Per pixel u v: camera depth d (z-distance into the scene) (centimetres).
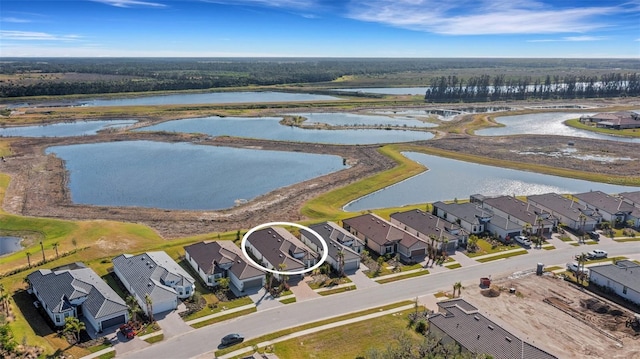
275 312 7044
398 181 14775
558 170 16100
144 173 15225
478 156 17975
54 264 8369
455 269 8619
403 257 9088
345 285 7938
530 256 9212
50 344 6103
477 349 5600
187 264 8562
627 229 10719
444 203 11488
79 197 12912
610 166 16812
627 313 7125
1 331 5934
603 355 6131
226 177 14912
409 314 7044
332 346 6238
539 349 5434
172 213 11656
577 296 7656
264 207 12119
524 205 11200
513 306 7325
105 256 8812
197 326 6631
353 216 11181
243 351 6066
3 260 8575
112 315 6519
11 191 13062
